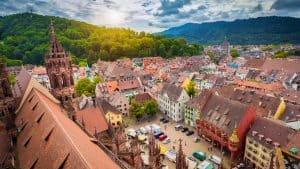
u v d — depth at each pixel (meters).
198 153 68.50
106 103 85.50
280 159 37.72
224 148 72.94
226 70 174.75
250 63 173.38
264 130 61.56
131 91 123.75
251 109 66.38
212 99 79.88
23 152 34.59
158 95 109.50
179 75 152.12
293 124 64.94
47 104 39.56
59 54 50.31
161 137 80.06
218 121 71.75
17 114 48.28
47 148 28.30
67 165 22.78
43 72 167.00
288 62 147.25
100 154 29.23
